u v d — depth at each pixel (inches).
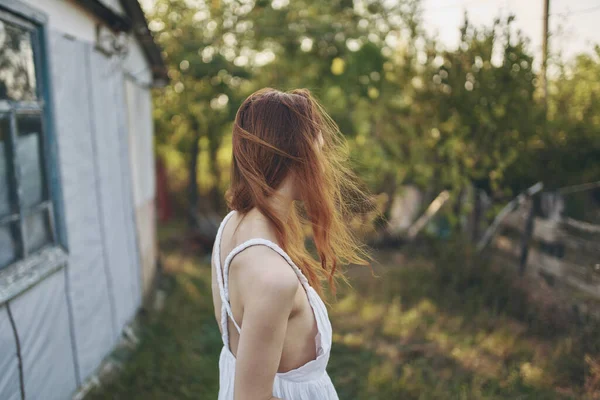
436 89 212.8
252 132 38.1
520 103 176.1
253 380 32.1
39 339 100.1
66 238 117.1
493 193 207.0
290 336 37.1
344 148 47.0
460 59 199.5
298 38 289.4
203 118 317.4
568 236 142.7
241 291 34.2
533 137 174.1
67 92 123.8
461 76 197.5
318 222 40.4
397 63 237.6
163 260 268.2
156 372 133.7
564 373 117.3
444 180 221.9
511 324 153.4
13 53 99.7
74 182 124.8
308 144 37.8
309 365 38.8
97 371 129.8
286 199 38.9
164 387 127.0
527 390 114.7
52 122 113.9
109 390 120.7
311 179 38.2
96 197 140.7
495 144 188.5
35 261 102.0
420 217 286.2
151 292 207.0
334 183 44.1
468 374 127.2
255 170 37.5
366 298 189.0
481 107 189.2
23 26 103.1
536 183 176.2
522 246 172.7
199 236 309.4
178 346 152.4
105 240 146.2
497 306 162.6
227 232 40.5
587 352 121.2
